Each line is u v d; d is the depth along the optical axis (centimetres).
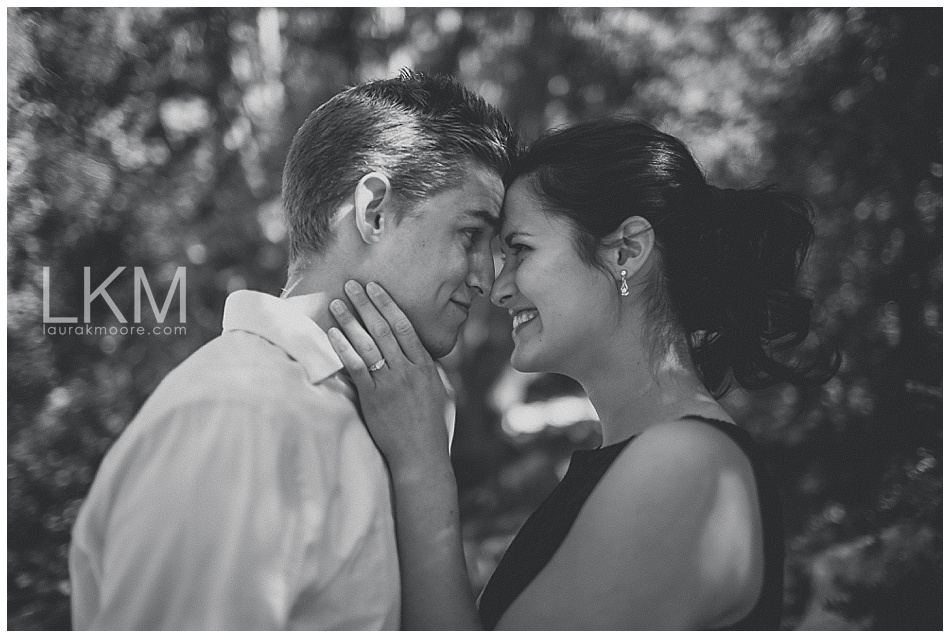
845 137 423
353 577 155
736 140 488
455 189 177
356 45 592
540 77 624
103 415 415
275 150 554
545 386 750
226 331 173
